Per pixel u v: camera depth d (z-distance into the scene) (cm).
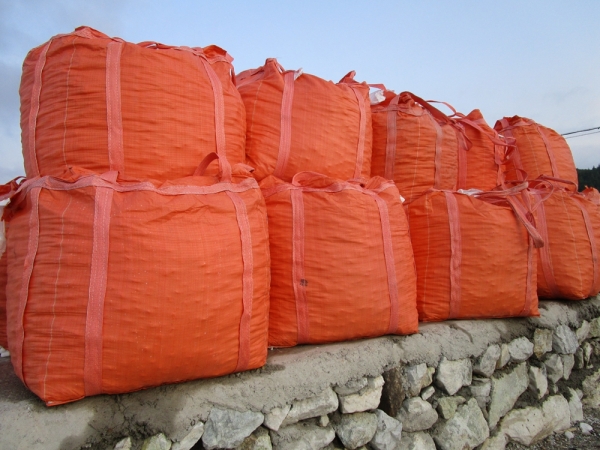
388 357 196
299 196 188
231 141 178
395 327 201
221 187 157
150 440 137
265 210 172
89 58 153
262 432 159
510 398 251
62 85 153
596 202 356
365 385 185
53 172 153
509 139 311
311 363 176
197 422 144
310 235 185
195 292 139
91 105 152
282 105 200
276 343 185
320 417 174
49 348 131
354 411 181
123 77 154
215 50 188
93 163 151
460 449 214
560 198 301
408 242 212
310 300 183
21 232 142
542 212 298
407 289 204
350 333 190
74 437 129
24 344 134
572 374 306
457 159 279
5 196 159
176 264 137
